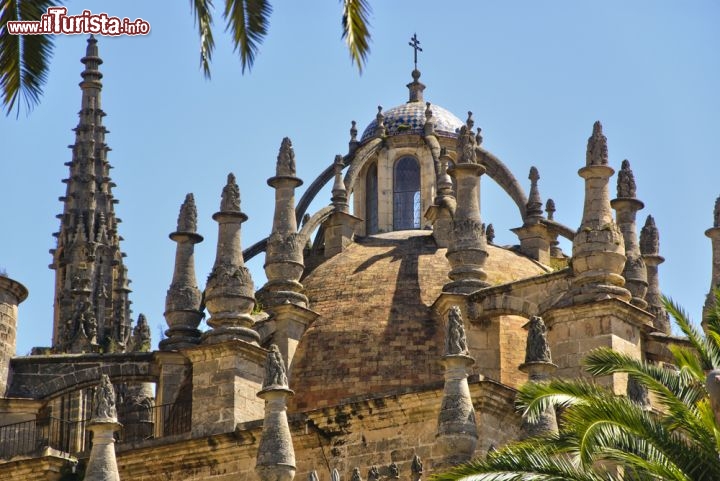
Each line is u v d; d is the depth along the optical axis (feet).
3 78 114.11
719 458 125.29
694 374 132.77
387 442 190.29
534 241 235.20
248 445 195.62
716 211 216.95
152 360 211.20
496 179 243.40
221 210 206.49
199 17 110.63
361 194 250.16
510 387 186.50
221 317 202.49
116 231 276.21
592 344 188.44
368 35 111.04
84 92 283.38
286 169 215.31
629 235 208.74
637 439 125.18
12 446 206.39
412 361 209.26
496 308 202.69
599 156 195.72
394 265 222.89
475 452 169.78
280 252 212.64
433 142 245.45
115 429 182.60
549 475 124.06
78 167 277.23
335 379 209.05
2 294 210.59
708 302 212.64
